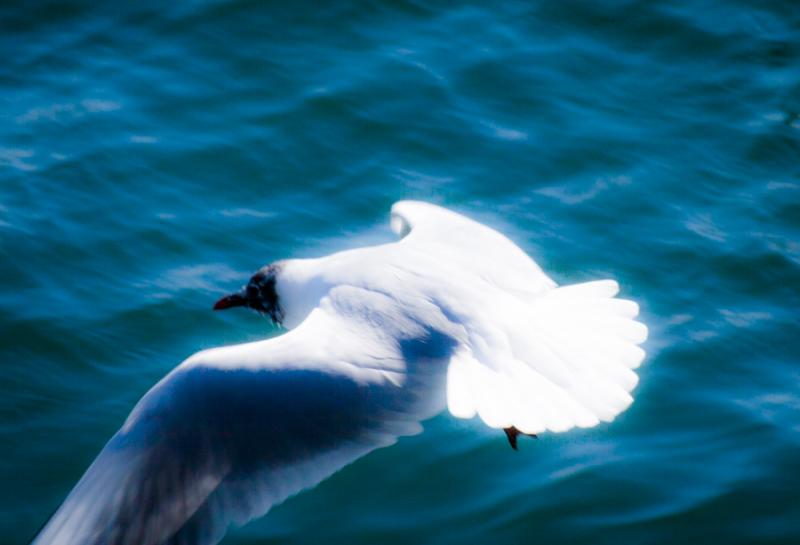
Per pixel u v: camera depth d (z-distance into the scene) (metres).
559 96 15.84
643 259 13.75
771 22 17.31
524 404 7.46
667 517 11.04
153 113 15.49
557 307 8.07
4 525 11.26
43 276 13.52
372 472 11.62
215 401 7.64
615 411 7.49
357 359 7.64
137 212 14.21
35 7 17.16
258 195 14.45
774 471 11.47
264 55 16.28
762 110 15.84
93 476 7.70
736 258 13.84
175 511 7.73
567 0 17.33
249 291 9.44
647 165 14.97
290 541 11.05
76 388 12.45
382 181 14.55
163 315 13.09
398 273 8.06
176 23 16.81
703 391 12.37
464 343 7.75
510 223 14.01
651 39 16.84
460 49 16.41
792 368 12.67
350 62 16.16
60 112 15.52
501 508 11.23
